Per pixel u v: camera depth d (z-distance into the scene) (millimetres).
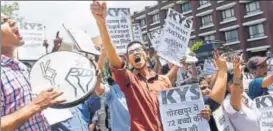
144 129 3285
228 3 42781
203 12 45781
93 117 4793
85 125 4348
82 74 2914
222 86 3537
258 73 4875
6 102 2545
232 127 4004
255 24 41000
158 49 5250
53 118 3572
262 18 39906
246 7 42000
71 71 2912
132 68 3621
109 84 4281
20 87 2635
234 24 42469
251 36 41500
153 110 3385
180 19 5438
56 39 4891
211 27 45031
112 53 3152
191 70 6859
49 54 2965
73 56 2982
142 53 3594
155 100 3445
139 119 3322
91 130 4824
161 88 3570
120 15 5957
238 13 41844
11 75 2627
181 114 3441
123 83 3322
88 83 2885
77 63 2955
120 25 5941
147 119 3322
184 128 3430
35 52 5488
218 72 3645
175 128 3418
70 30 4766
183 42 5379
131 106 3359
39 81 2869
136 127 3289
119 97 4051
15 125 2338
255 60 4883
